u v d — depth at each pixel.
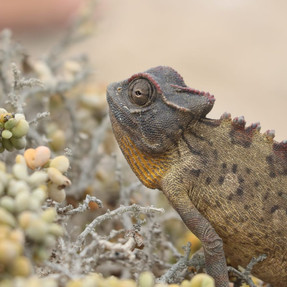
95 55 1.36
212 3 1.75
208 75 1.42
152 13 1.66
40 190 0.52
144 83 0.59
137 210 0.55
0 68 0.66
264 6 1.73
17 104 0.60
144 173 0.60
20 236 0.50
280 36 1.59
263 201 0.59
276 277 0.59
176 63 1.45
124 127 0.59
